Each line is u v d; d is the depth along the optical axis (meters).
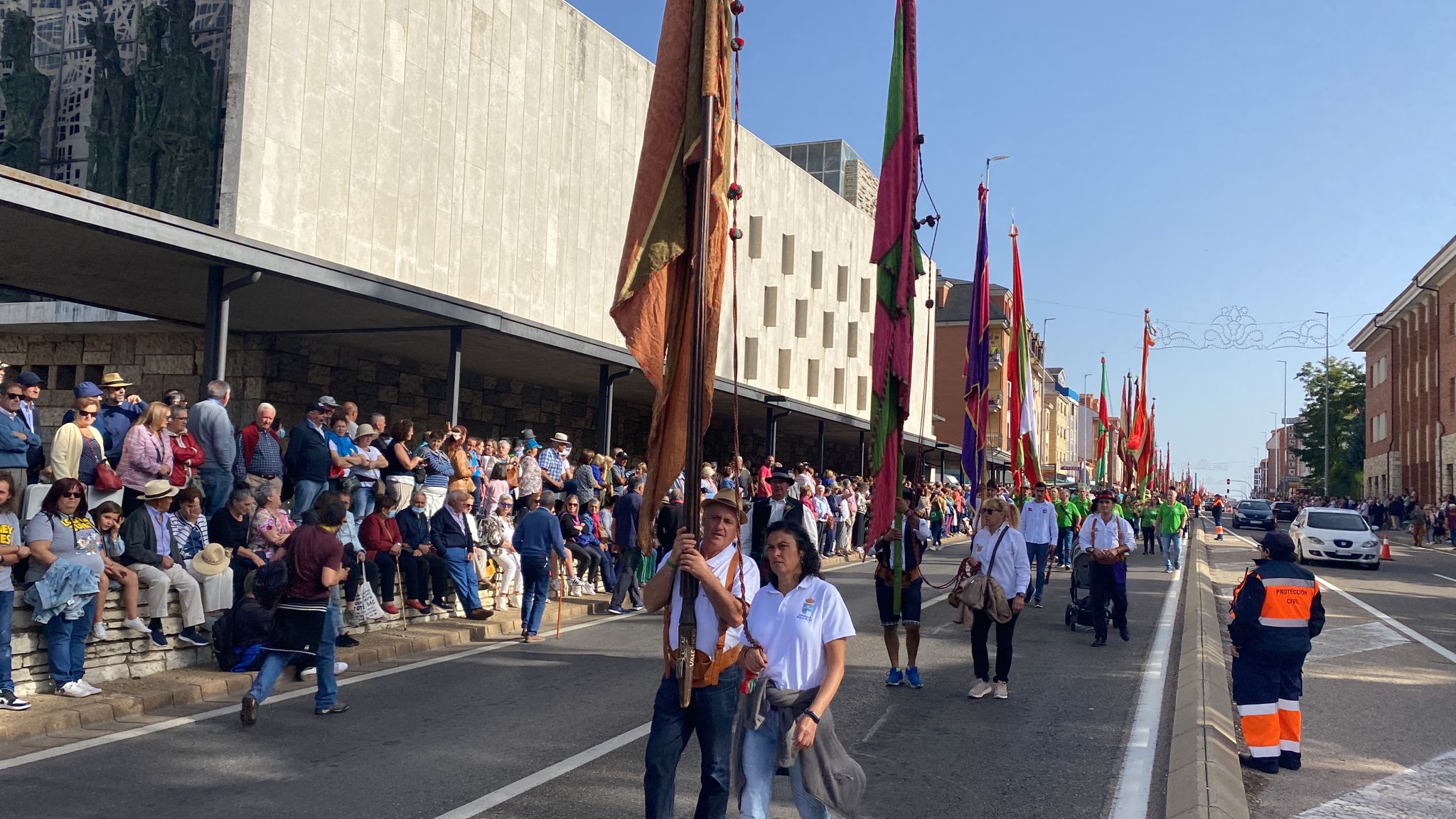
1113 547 12.65
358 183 19.05
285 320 16.83
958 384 69.19
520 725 7.89
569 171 25.12
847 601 16.50
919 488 12.45
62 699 8.02
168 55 17.91
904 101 9.88
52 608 8.02
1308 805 6.41
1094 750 7.39
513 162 23.17
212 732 7.56
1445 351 53.31
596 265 26.22
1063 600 18.05
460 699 8.86
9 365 20.55
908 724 8.16
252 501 10.54
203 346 19.27
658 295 4.90
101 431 10.52
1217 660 10.97
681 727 4.65
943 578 21.31
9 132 18.78
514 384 25.80
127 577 8.91
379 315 16.08
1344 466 78.56
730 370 33.97
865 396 46.06
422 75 20.58
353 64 18.97
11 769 6.48
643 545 4.94
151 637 9.18
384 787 6.21
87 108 18.97
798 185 39.62
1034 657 11.65
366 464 12.47
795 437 44.97
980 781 6.59
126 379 19.70
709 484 16.77
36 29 19.38
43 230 11.32
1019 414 17.28
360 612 11.38
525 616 12.39
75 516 8.45
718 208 4.81
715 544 4.79
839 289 43.69
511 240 23.08
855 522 28.69
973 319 14.32
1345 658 12.04
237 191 16.69
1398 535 51.19
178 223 11.52
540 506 12.55
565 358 20.91
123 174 18.20
